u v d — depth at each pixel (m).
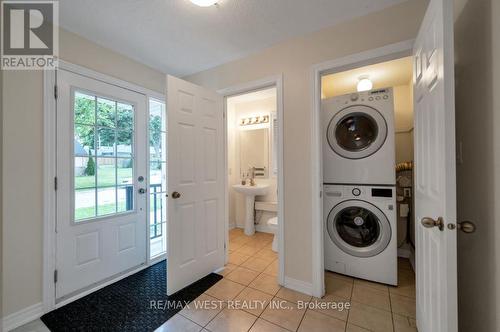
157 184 3.10
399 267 2.42
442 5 0.90
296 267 1.95
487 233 0.92
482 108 0.96
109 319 1.58
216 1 1.52
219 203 2.39
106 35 1.91
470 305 1.08
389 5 1.58
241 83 2.28
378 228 2.10
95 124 2.01
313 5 1.57
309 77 1.89
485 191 0.94
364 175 2.13
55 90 1.73
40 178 1.63
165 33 1.89
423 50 1.21
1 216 1.45
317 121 1.84
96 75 2.00
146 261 2.44
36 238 1.61
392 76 2.59
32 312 1.58
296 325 1.52
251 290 1.95
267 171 3.74
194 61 2.37
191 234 2.07
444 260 0.91
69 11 1.60
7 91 1.49
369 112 2.11
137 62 2.36
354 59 1.70
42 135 1.65
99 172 2.04
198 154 2.16
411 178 2.60
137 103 2.36
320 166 1.86
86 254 1.92
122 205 2.23
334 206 2.25
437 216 1.01
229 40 2.00
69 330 1.47
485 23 0.92
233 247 3.02
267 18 1.71
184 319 1.58
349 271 2.18
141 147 2.39
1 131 1.46
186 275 2.01
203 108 2.22
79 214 1.89
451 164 0.89
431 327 1.12
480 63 0.97
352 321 1.55
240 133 4.00
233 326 1.51
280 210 2.01
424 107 1.22
